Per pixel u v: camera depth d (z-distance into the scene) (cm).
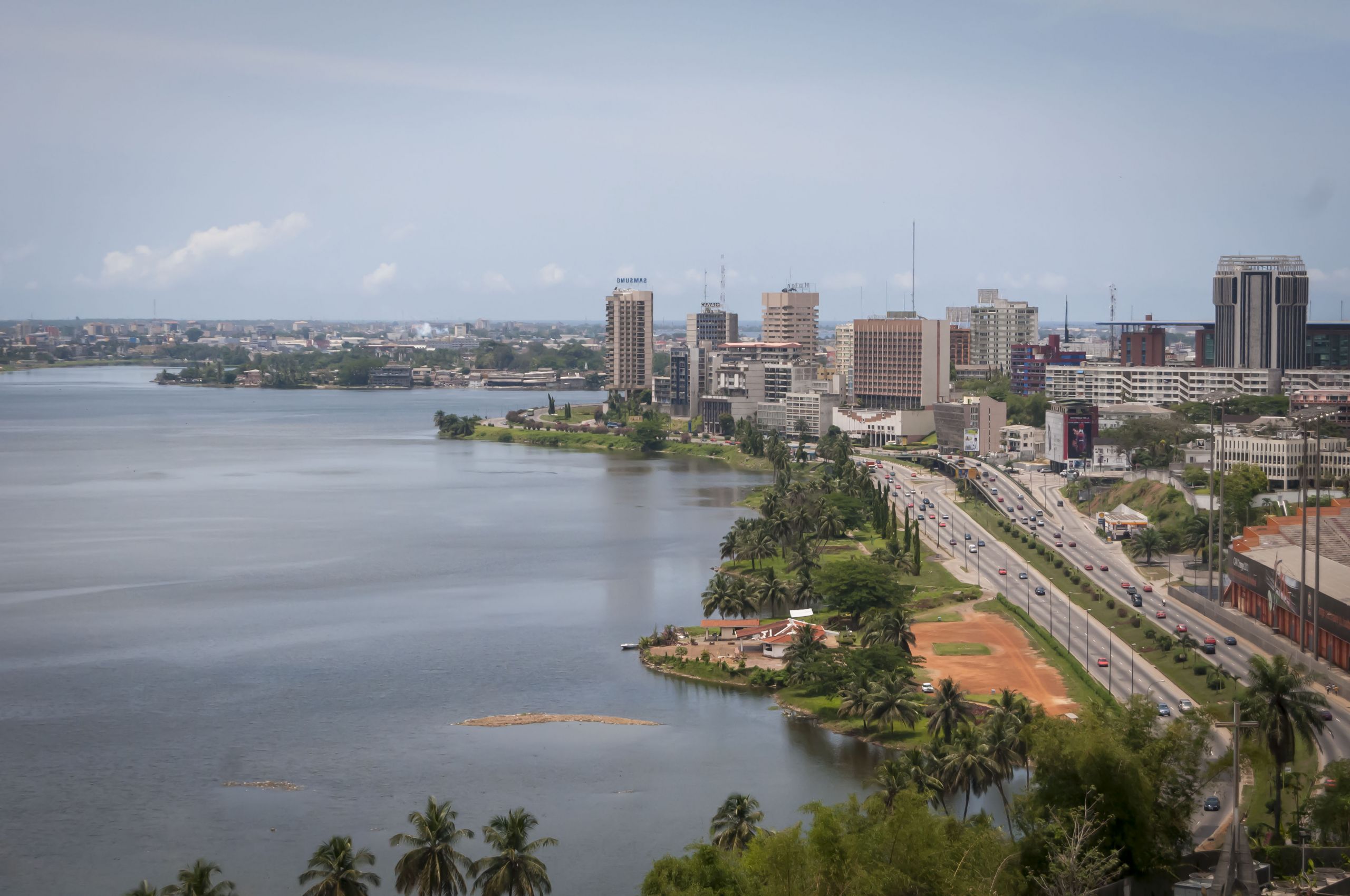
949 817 19762
